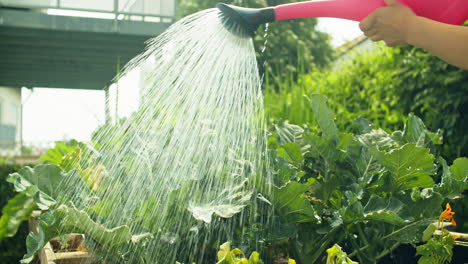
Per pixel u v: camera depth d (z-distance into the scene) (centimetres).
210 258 138
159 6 957
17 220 170
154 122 126
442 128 321
